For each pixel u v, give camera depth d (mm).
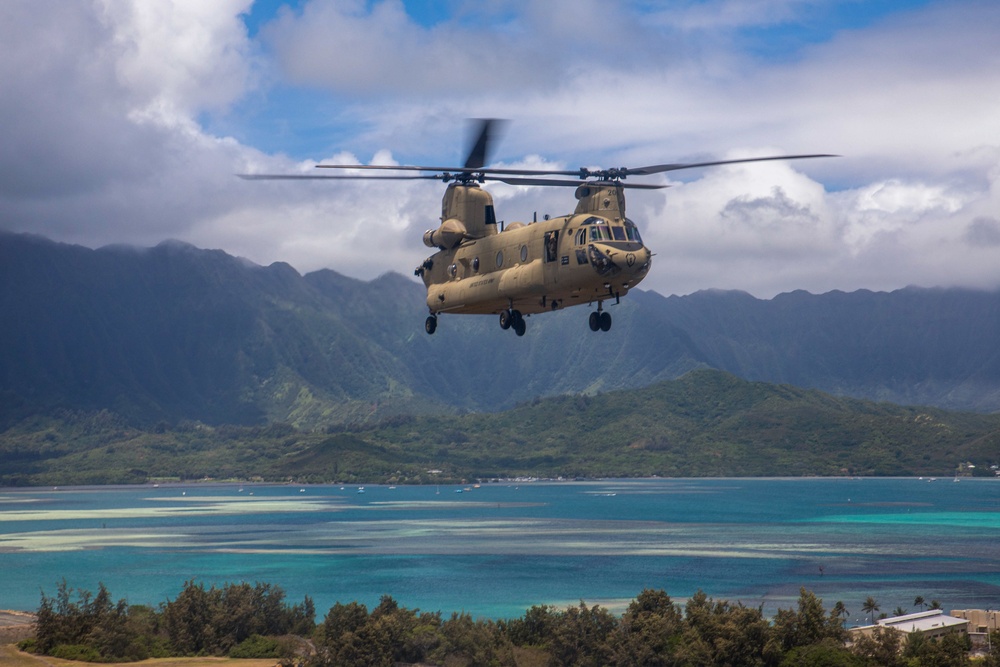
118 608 122125
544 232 50375
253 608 121250
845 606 171750
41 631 115438
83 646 112000
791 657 98438
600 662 102625
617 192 49344
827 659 96125
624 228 48562
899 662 97188
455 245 56375
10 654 112312
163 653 113000
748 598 179375
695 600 109750
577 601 176375
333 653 104688
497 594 185250
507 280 51594
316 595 185500
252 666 106000
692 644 101562
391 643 105812
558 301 51219
